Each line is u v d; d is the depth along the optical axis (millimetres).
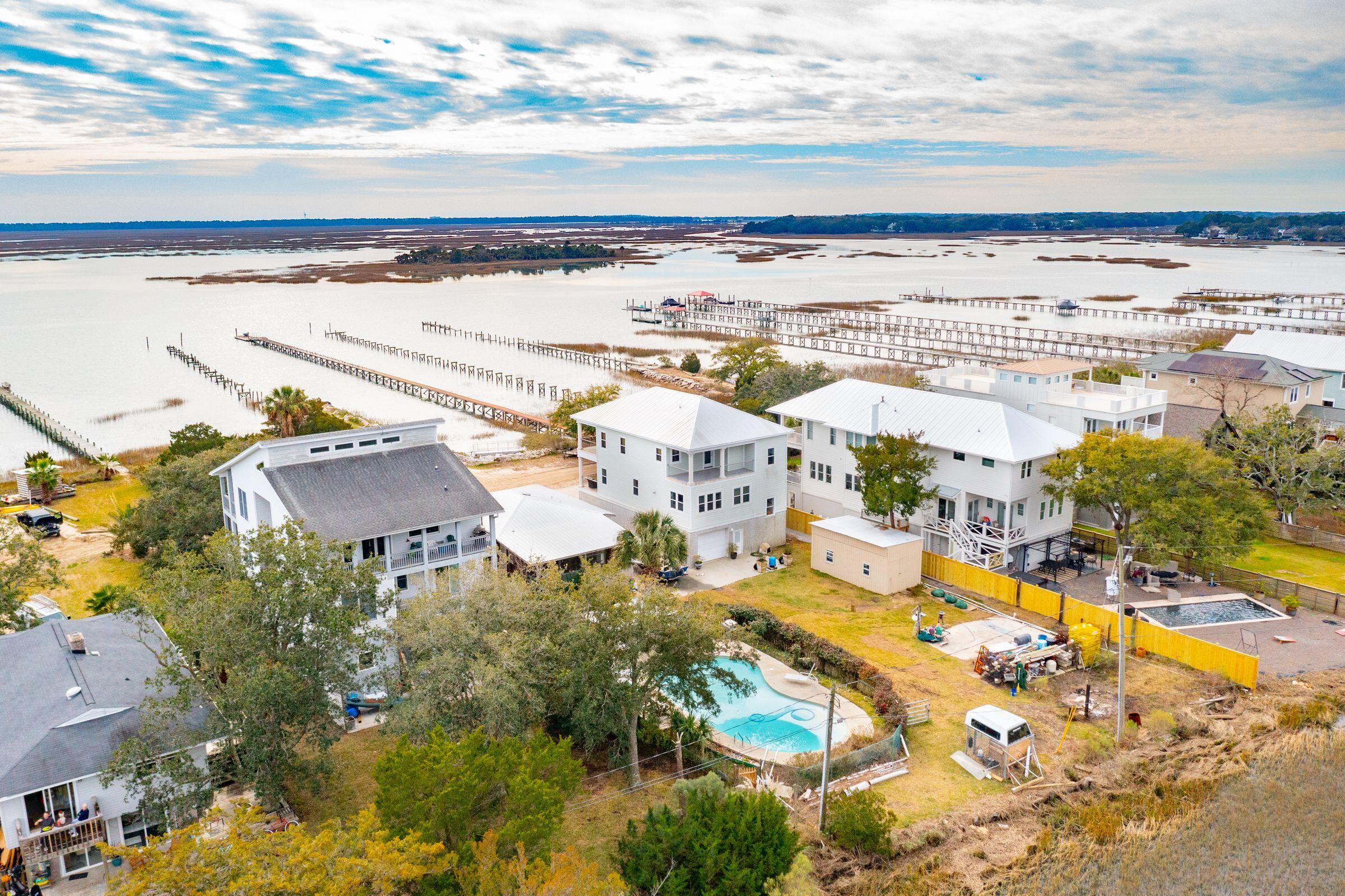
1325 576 52219
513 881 22812
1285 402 75312
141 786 28484
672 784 33688
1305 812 31531
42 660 33125
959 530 54375
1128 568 52812
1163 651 43281
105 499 74938
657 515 53000
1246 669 39906
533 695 30234
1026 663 41188
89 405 117688
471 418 108562
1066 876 28672
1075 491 51312
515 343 171875
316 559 31969
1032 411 64375
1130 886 28203
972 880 28578
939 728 37719
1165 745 35969
